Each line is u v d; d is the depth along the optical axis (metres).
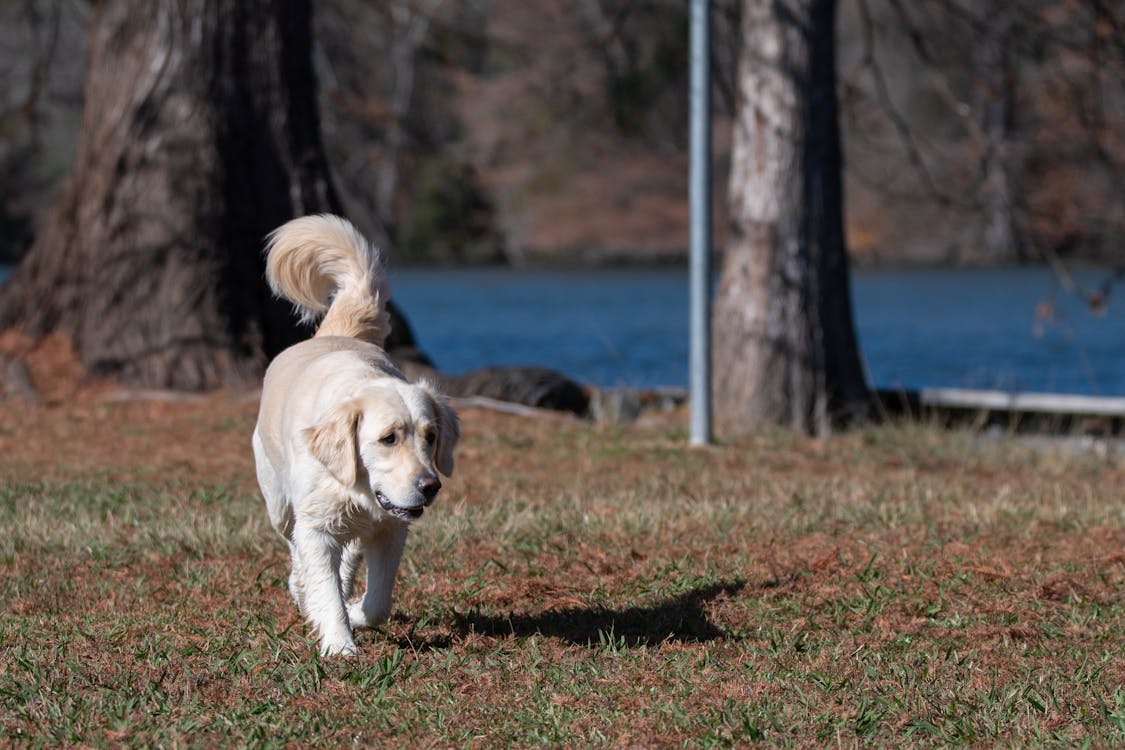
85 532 8.96
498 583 7.71
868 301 46.12
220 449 13.10
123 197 16.05
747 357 15.59
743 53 15.79
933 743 5.23
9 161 39.22
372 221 45.47
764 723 5.39
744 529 9.23
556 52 39.72
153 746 5.08
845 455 13.95
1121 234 21.30
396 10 38.34
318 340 7.11
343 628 6.25
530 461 12.91
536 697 5.71
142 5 16.09
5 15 31.00
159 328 15.83
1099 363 28.19
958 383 24.86
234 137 16.16
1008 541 8.98
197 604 7.27
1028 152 21.88
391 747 5.13
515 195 61.00
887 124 43.69
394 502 5.89
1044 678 6.00
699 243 14.03
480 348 31.30
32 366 15.77
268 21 16.31
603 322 38.06
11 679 5.83
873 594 7.50
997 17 22.83
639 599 7.54
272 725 5.30
